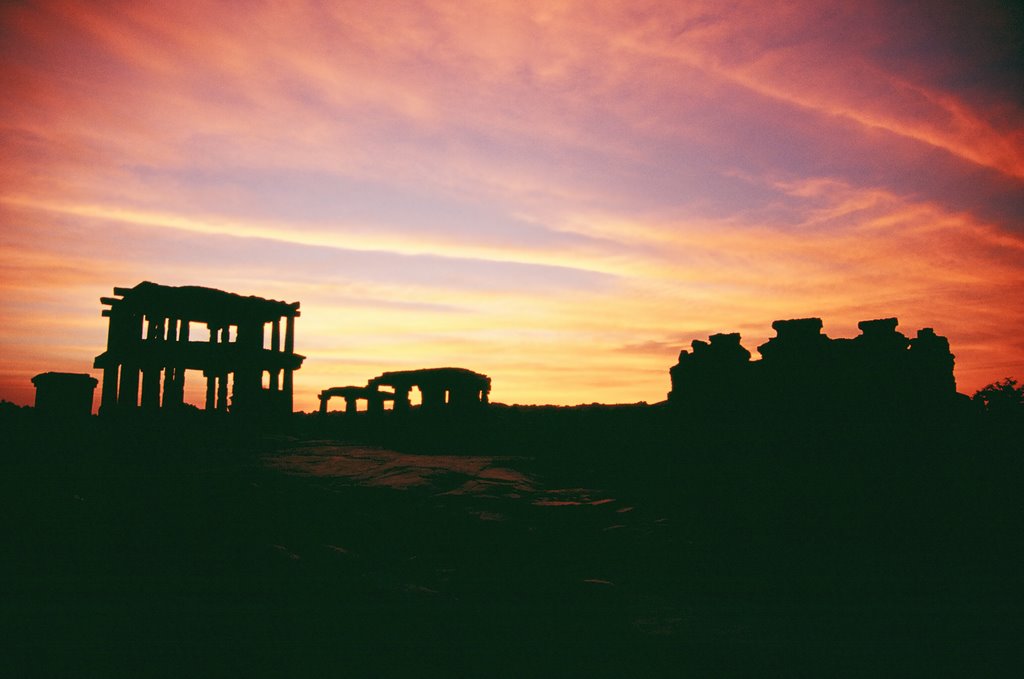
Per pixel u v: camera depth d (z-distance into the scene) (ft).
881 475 40.63
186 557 31.19
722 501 44.24
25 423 79.46
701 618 25.52
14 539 31.19
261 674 18.61
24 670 17.56
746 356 52.03
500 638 22.99
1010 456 39.42
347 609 25.16
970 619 24.58
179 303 91.30
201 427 87.20
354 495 46.78
